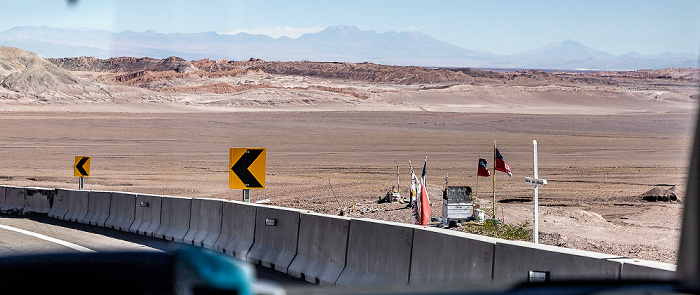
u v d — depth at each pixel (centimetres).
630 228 2767
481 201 3581
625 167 6362
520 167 6319
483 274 1134
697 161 717
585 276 970
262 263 1745
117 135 10462
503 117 17188
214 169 6225
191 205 2153
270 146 8875
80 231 2491
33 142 9194
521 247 1078
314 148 8644
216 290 539
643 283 605
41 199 3148
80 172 3503
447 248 1213
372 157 7475
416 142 9638
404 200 3531
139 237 2302
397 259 1322
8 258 644
